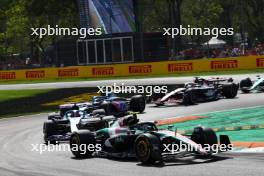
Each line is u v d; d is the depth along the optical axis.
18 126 43.97
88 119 30.09
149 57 103.44
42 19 147.38
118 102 41.25
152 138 21.31
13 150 30.75
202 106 45.06
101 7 104.75
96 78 92.56
